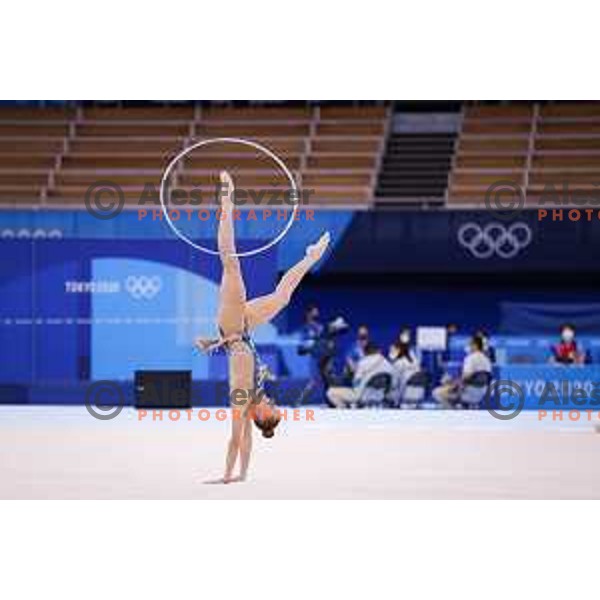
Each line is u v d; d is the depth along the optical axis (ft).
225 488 46.39
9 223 82.43
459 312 84.58
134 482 47.98
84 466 52.85
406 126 103.50
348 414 78.74
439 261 81.56
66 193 93.25
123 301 80.94
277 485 47.21
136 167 96.48
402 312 84.79
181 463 54.03
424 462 54.54
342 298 84.84
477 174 94.17
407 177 96.63
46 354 81.46
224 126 99.30
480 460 55.26
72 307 81.10
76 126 99.76
